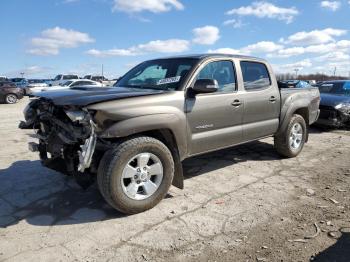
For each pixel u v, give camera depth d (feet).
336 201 14.61
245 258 10.39
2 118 42.57
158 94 13.66
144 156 13.05
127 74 18.56
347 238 11.51
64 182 16.52
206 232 11.92
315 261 10.20
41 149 14.99
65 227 12.23
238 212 13.47
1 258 10.34
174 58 17.01
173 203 14.25
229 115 16.43
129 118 12.47
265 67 19.27
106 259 10.32
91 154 11.84
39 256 10.45
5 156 21.17
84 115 11.97
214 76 16.10
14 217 13.00
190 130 14.71
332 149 24.20
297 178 17.60
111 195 12.39
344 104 31.71
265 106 18.63
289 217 13.07
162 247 10.98
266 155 21.94
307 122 22.50
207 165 19.63
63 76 108.47
